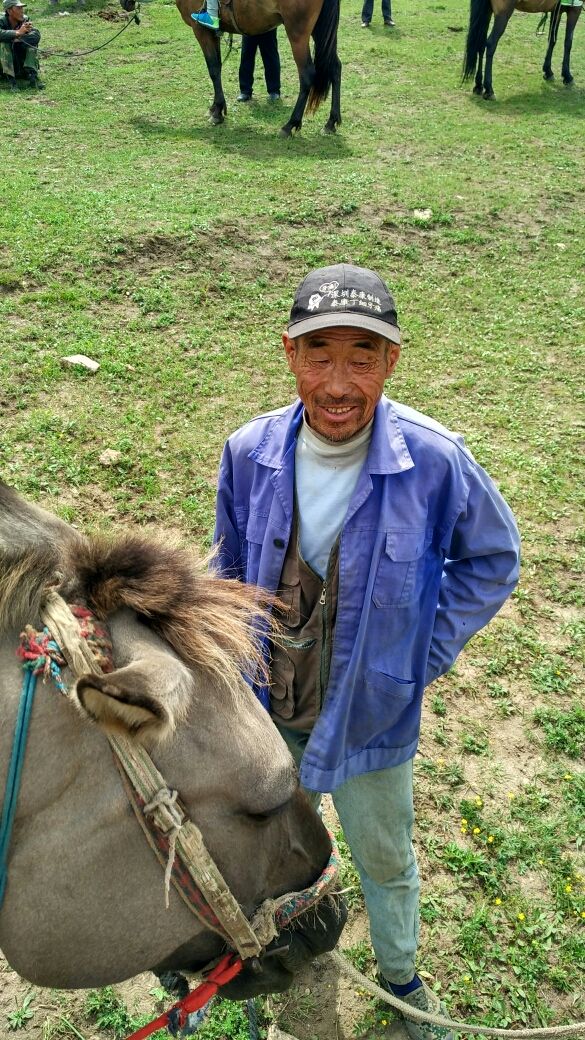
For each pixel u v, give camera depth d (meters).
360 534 2.02
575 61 16.91
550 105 13.95
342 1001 2.81
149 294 7.09
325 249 8.32
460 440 2.15
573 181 10.61
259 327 6.96
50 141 10.82
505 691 3.98
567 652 4.23
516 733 3.80
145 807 1.47
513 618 4.43
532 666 4.15
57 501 4.75
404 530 2.01
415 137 11.91
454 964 2.90
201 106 12.76
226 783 1.58
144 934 1.57
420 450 2.05
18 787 1.45
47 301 6.79
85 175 9.53
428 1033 2.64
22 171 9.48
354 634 2.06
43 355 6.08
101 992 2.74
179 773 1.53
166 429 5.53
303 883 1.87
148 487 4.95
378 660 2.08
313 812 1.89
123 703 1.26
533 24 19.67
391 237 8.77
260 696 2.26
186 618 1.61
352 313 1.82
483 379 6.59
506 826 3.37
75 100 12.86
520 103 13.98
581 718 3.86
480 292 8.00
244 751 1.60
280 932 1.90
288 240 8.36
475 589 2.23
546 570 4.73
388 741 2.21
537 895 3.14
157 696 1.32
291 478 2.10
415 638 2.16
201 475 5.14
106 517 4.70
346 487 2.07
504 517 2.20
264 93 13.60
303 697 2.26
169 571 1.67
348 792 2.29
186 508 4.81
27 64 13.12
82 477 4.96
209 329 6.79
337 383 1.90
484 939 2.97
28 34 13.02
